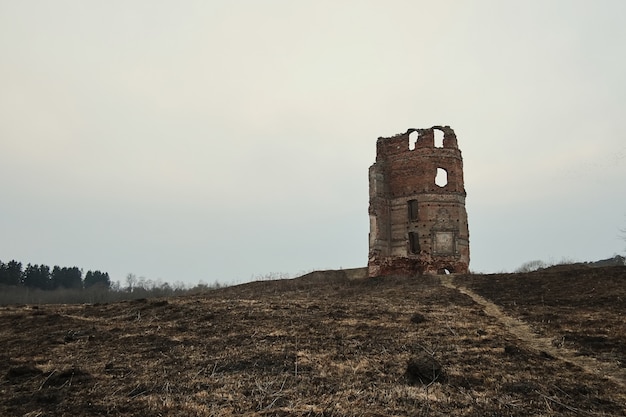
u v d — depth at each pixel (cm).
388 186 4547
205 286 6262
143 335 2022
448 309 2462
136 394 1317
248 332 2008
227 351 1733
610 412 1177
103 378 1457
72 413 1175
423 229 4284
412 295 2919
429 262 4191
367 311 2419
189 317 2367
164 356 1698
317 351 1717
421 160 4400
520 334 1973
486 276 3388
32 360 1703
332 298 3034
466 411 1168
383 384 1370
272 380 1406
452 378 1409
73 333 2106
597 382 1380
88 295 7062
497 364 1541
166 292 6419
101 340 1984
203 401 1247
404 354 1667
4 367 1622
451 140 4450
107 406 1216
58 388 1368
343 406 1198
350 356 1655
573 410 1180
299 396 1280
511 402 1226
